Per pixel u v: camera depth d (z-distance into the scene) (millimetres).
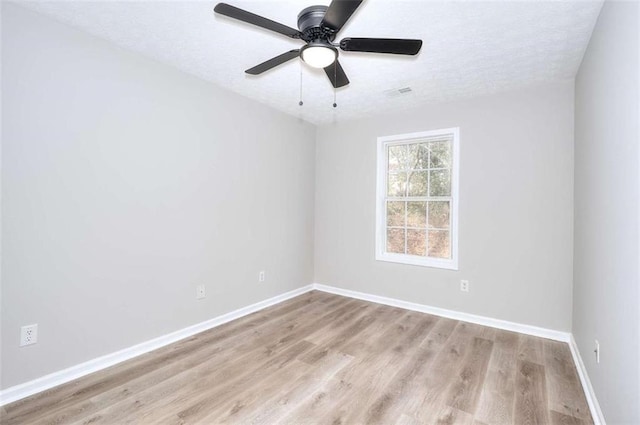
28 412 1809
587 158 2195
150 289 2609
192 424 1735
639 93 1212
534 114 3004
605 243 1689
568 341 2820
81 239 2195
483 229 3248
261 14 1950
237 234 3369
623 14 1418
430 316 3471
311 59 1830
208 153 3047
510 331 3076
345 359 2486
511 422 1777
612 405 1533
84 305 2219
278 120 3859
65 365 2127
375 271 3980
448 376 2242
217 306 3168
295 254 4184
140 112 2514
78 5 1889
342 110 3795
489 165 3219
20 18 1908
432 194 3664
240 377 2217
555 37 2139
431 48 2307
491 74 2746
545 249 2947
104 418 1771
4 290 1878
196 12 1956
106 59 2303
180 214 2822
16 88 1900
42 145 2006
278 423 1755
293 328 3109
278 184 3887
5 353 1884
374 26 2033
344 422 1768
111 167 2346
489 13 1890
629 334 1314
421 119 3643
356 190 4148
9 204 1887
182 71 2799
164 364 2383
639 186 1214
